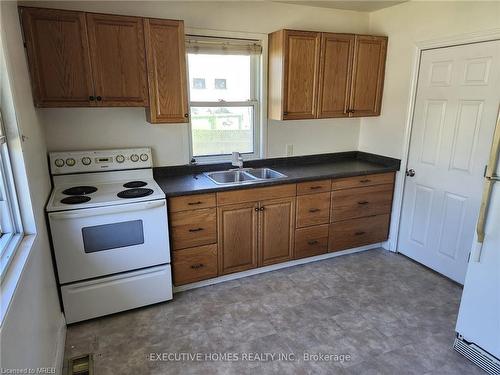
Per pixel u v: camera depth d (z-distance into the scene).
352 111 3.24
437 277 2.96
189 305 2.58
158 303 2.59
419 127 3.04
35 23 2.10
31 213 1.73
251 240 2.86
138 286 2.46
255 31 2.99
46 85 2.20
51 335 1.87
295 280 2.92
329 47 2.99
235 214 2.73
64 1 2.37
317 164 3.49
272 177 3.16
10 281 1.28
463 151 2.70
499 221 1.80
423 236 3.14
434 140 2.92
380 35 3.29
